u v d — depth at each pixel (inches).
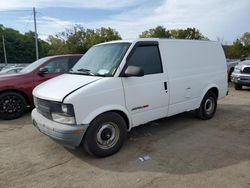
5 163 151.6
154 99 176.9
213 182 124.8
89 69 172.1
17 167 146.3
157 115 182.5
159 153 161.2
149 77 172.2
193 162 147.4
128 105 161.8
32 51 2967.5
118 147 161.3
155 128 212.2
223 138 187.0
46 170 142.3
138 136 193.2
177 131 204.1
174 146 172.4
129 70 152.6
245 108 286.4
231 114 258.4
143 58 171.0
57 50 2210.9
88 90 143.1
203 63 221.6
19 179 132.8
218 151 162.7
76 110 139.1
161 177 131.1
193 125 219.8
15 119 247.9
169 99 188.4
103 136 153.2
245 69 422.0
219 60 242.7
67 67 286.5
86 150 152.1
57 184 127.3
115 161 151.2
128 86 160.2
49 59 277.3
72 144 142.8
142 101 169.5
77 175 135.9
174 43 194.9
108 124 155.1
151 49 177.2
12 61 2886.3
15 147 175.9
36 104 167.3
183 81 198.5
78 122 140.5
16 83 247.6
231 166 141.1
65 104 138.7
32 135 199.9
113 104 153.6
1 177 135.0
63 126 141.8
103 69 163.0
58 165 148.1
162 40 186.5
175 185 123.1
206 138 187.3
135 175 134.0
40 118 158.7
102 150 153.5
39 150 170.4
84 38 2110.0
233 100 335.9
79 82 153.6
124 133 163.2
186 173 134.6
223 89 250.1
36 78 261.9
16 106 249.6
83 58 195.2
